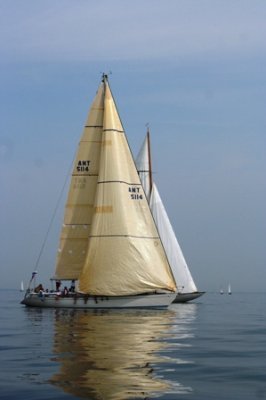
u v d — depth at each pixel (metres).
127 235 53.81
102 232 54.25
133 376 19.70
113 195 54.50
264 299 116.19
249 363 22.72
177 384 18.62
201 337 32.22
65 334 32.56
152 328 36.50
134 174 55.28
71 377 19.42
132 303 53.56
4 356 24.03
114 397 16.81
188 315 50.91
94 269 54.12
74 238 58.06
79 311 51.97
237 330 37.09
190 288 73.06
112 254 53.75
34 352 25.20
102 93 58.00
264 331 36.47
